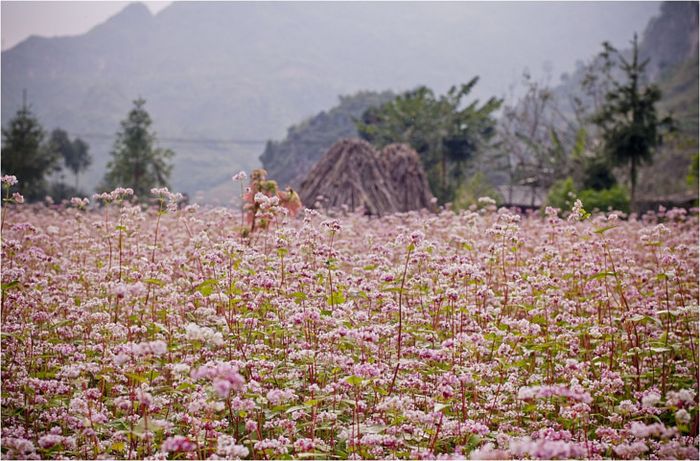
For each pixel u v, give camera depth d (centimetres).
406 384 660
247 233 1212
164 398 645
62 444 568
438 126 7038
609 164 4697
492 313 847
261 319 783
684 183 5925
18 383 646
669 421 670
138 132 7612
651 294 962
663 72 13350
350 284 925
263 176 1341
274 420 606
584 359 804
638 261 1334
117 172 7556
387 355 767
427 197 3341
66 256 1254
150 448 573
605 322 893
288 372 691
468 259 966
